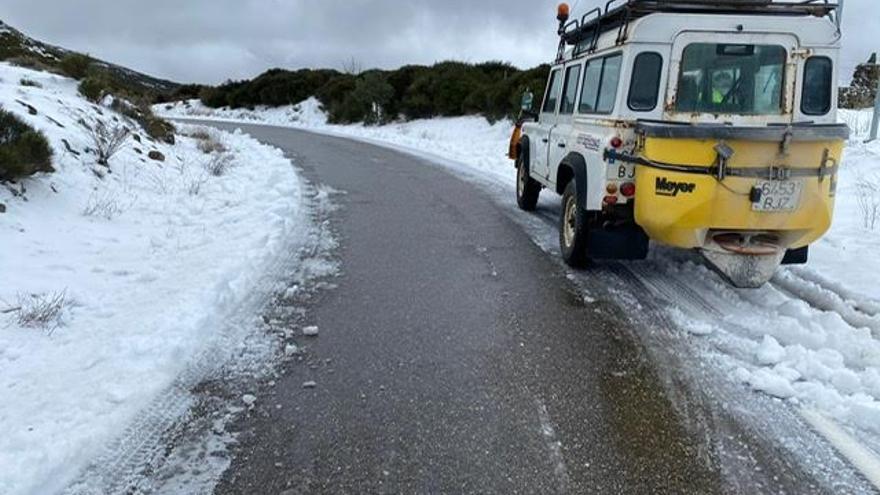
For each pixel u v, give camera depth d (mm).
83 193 8289
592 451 3477
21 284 5340
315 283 6246
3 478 2965
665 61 5879
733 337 4957
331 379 4262
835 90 5891
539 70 24219
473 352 4727
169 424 3646
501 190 12258
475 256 7359
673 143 5238
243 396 4000
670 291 6086
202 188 10539
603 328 5203
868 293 5684
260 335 4934
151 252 6754
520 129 10477
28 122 8586
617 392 4141
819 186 5246
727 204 5246
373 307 5621
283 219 8680
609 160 5895
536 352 4738
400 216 9547
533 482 3201
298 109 38500
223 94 44625
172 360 4320
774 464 3373
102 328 4711
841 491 3156
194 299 5277
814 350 4637
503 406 3945
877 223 7980
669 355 4684
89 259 6297
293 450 3451
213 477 3209
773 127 5109
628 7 5934
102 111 12438
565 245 7145
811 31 5789
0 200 6898
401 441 3547
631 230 6254
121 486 3104
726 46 5840
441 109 28359
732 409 3924
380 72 32312
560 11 8812
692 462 3387
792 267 6512
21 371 4016
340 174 13922
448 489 3141
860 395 3984
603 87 6633
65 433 3379
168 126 15961
